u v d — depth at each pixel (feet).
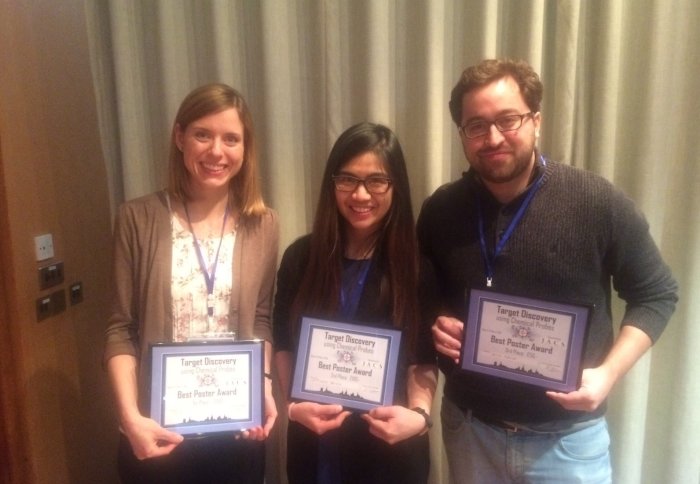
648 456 6.38
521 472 4.70
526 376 4.29
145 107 6.18
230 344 4.51
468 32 5.74
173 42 5.90
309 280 4.78
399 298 4.64
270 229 5.13
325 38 5.83
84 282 6.42
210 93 4.64
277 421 6.46
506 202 4.53
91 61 6.22
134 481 4.71
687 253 5.76
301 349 4.58
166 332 4.64
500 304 4.34
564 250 4.34
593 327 4.45
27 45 5.51
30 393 5.68
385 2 5.64
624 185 5.83
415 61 5.82
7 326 5.27
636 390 6.00
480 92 4.25
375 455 4.68
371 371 4.50
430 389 4.70
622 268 4.46
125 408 4.36
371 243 4.88
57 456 6.06
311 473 4.82
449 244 4.79
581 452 4.59
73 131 6.17
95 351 6.68
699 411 5.97
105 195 6.73
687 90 5.64
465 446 4.94
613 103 5.56
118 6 5.80
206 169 4.65
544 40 5.75
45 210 5.81
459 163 6.07
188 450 4.88
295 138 6.14
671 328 5.99
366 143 4.54
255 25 5.92
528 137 4.28
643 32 5.50
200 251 4.80
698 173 5.60
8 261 5.20
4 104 5.25
